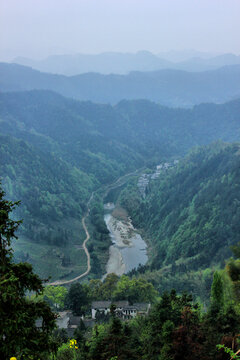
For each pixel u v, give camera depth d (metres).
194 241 174.00
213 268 141.00
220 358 38.12
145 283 117.69
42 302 19.56
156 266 165.50
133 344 48.62
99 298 117.19
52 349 18.84
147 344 47.00
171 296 52.72
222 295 52.66
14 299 17.11
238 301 52.75
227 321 45.34
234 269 58.25
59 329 82.19
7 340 17.09
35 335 18.34
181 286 129.75
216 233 169.88
